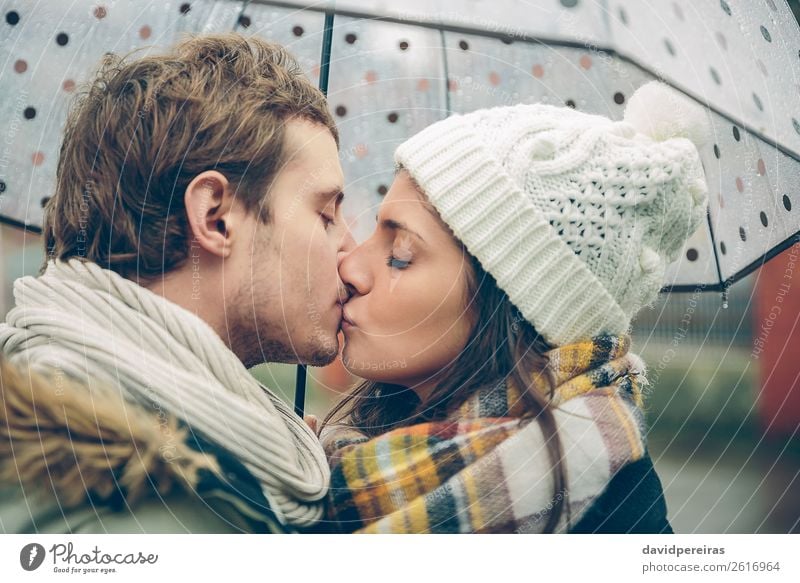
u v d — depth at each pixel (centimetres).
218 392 73
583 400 79
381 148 113
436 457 79
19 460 77
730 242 114
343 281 84
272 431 75
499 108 83
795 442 133
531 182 77
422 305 79
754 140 115
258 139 79
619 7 117
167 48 92
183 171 78
